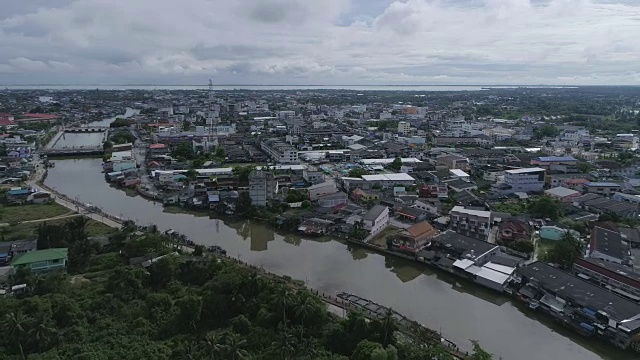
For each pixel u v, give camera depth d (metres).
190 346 53.78
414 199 126.69
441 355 51.50
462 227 102.19
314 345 56.75
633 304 64.75
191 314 62.00
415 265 88.94
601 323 62.84
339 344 57.38
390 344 54.03
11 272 76.69
